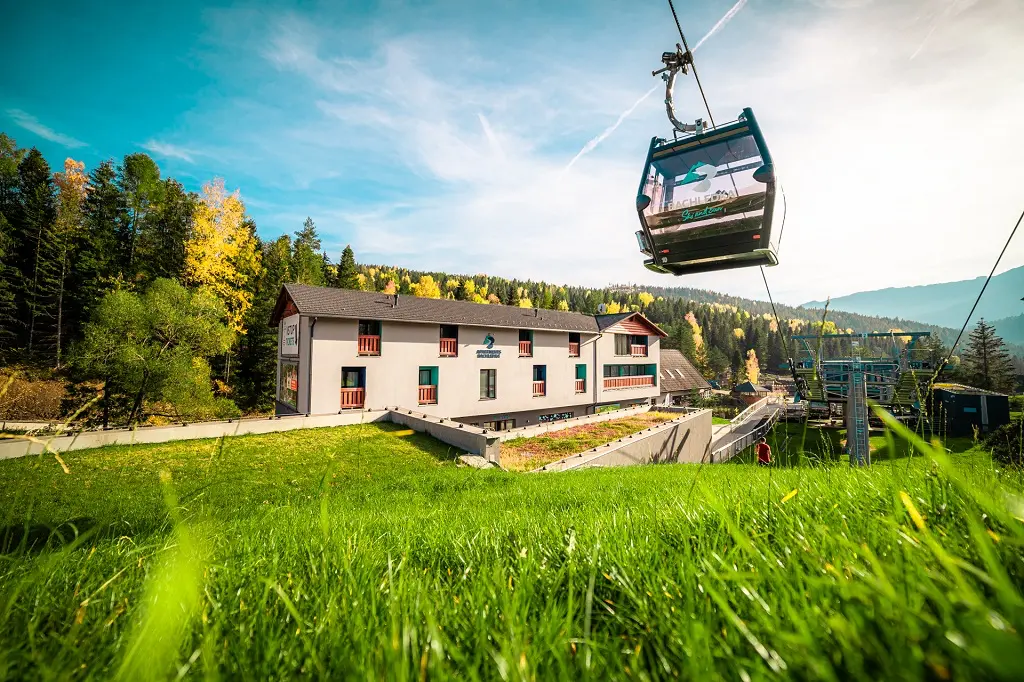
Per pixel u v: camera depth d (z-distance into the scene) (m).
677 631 0.72
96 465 10.12
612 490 6.41
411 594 0.98
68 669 0.70
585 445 15.88
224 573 1.29
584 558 1.28
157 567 1.09
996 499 0.83
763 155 6.84
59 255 32.34
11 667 0.69
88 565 1.43
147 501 7.44
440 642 0.75
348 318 17.83
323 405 17.38
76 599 1.03
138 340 16.89
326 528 1.24
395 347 19.28
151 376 16.42
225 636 0.81
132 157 37.00
